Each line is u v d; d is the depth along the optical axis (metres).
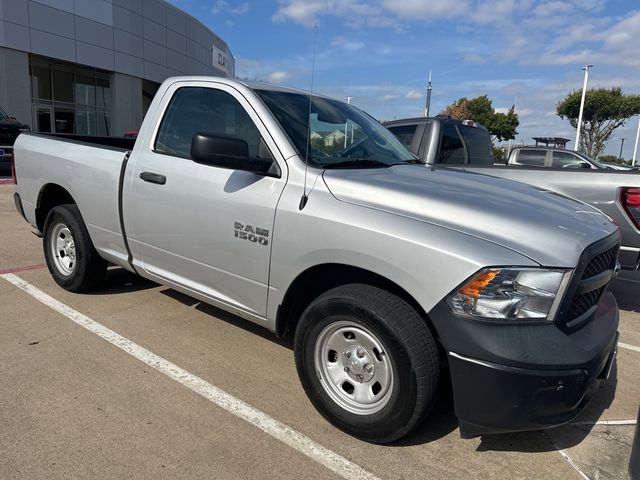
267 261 3.04
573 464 2.68
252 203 3.08
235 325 4.23
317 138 3.33
